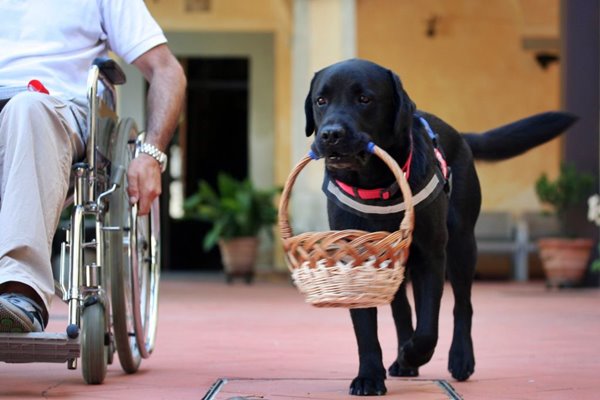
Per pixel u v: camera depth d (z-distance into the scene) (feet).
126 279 22.04
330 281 17.49
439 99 82.33
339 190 19.34
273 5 82.84
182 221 85.40
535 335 33.65
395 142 18.83
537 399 19.29
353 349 28.76
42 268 18.29
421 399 18.92
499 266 80.38
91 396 19.04
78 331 17.95
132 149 22.50
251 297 55.67
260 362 25.48
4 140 18.57
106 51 22.30
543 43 81.15
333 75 18.48
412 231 18.70
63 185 18.92
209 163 84.99
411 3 82.17
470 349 22.43
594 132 69.21
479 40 82.17
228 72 84.12
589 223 69.41
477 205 23.22
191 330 35.09
